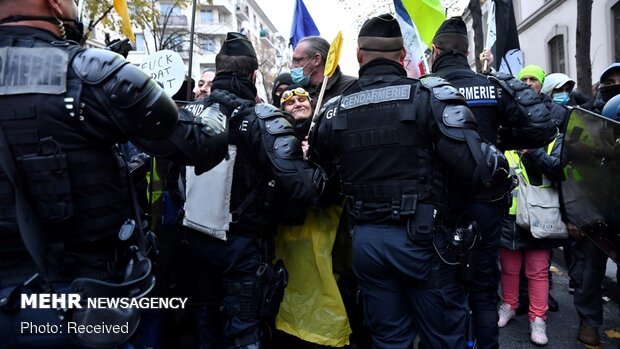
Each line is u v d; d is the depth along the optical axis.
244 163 2.29
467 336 2.37
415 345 2.87
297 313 2.52
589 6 6.84
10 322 1.33
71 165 1.30
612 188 1.96
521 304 3.94
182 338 2.88
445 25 2.75
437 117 1.94
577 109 2.13
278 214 2.44
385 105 2.05
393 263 2.03
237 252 2.31
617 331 3.46
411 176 2.02
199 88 3.79
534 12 16.09
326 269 2.46
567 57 14.08
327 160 2.39
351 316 2.74
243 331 2.30
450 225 2.09
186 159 1.55
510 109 2.64
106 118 1.34
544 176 3.19
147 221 1.81
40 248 1.28
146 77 1.37
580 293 3.24
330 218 2.51
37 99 1.26
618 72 3.61
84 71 1.31
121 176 1.45
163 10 38.22
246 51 2.44
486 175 1.92
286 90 3.10
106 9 11.10
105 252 1.43
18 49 1.32
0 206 1.27
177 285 2.57
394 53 2.22
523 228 3.33
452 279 2.07
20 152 1.26
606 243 2.15
